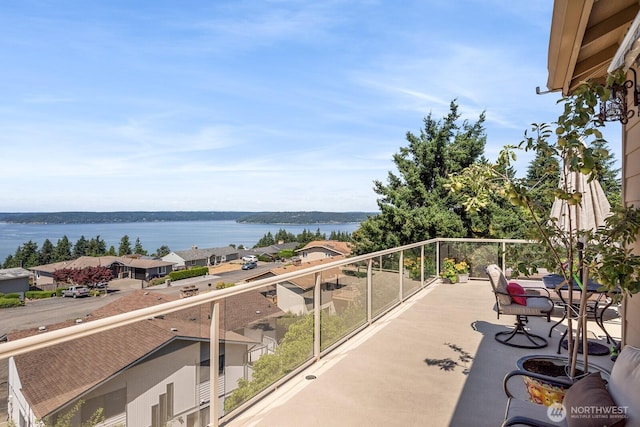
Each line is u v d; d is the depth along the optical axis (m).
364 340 4.64
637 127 2.76
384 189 15.80
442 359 4.03
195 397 2.50
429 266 8.29
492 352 4.22
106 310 7.48
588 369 2.66
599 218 4.41
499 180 3.02
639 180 2.75
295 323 3.61
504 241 8.27
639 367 1.87
